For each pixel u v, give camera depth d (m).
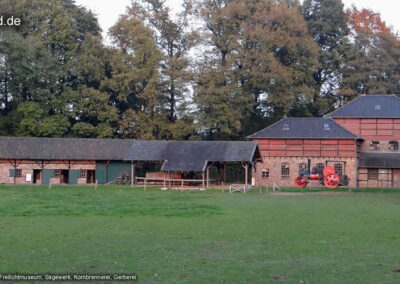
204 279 12.72
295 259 15.14
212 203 32.53
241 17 66.00
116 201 33.16
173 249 16.55
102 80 66.00
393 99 60.94
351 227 21.67
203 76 63.28
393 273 13.47
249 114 65.38
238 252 16.14
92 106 63.81
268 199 36.56
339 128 58.06
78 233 19.52
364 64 70.88
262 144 59.06
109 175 57.94
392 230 20.88
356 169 57.03
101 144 58.25
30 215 24.98
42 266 14.06
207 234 19.55
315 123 59.09
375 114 60.03
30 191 42.72
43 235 19.00
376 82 69.75
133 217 24.56
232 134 64.75
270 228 21.22
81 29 69.94
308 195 42.03
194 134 66.25
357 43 72.31
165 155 51.81
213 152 51.00
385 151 59.75
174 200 34.75
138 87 65.25
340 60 72.88
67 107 63.97
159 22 70.06
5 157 55.34
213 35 65.69
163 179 51.16
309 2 75.88
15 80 62.41
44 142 57.69
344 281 12.62
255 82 63.88
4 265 14.17
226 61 64.94
